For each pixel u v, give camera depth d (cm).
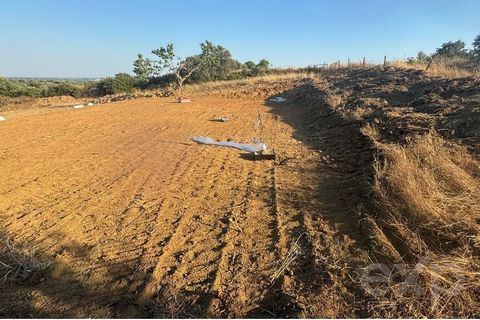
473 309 324
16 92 3909
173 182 732
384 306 343
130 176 775
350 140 898
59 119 1524
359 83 1730
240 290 397
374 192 546
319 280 394
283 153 905
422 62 2238
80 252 490
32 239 527
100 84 4122
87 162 883
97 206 630
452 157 556
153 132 1223
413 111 920
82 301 396
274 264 436
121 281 425
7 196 682
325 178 690
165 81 4044
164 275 432
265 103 2062
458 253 372
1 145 1059
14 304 396
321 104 1516
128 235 529
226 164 838
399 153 578
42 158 923
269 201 612
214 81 3697
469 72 1418
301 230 504
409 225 441
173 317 365
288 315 352
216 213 583
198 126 1326
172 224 554
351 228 491
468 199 436
